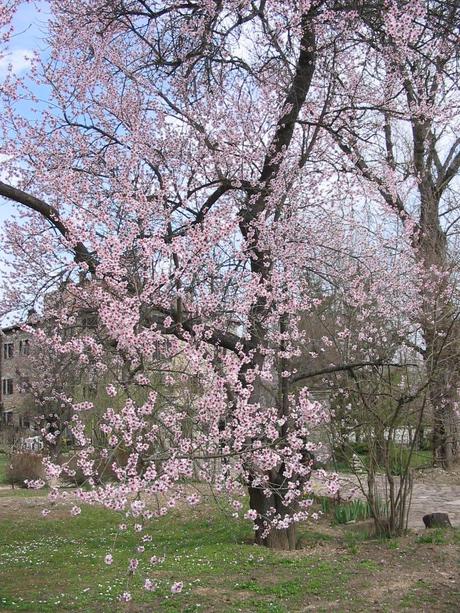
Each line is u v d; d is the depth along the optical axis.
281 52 7.96
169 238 6.32
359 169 9.20
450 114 8.91
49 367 8.80
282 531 8.15
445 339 8.85
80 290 5.30
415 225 10.94
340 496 10.76
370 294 9.65
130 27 7.93
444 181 17.78
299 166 8.41
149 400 4.57
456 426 11.95
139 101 8.23
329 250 9.18
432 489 13.83
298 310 8.25
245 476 5.55
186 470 4.40
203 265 5.93
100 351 4.82
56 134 8.09
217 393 4.81
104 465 4.52
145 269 5.27
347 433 9.20
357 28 7.99
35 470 17.08
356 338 9.80
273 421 5.37
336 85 8.74
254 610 5.50
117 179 7.45
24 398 21.17
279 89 8.40
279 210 8.10
